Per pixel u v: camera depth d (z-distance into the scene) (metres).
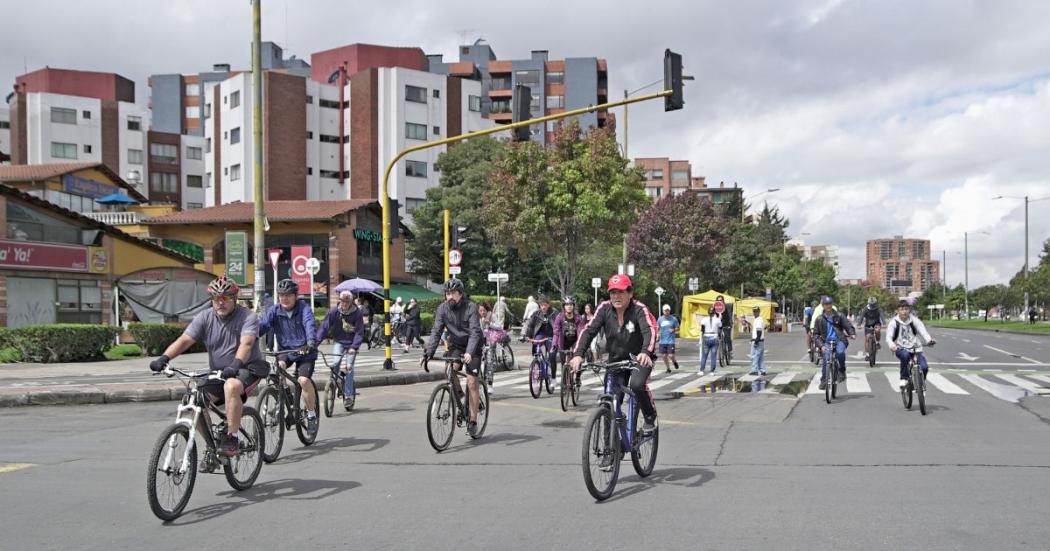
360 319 12.06
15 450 8.98
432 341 9.34
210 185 67.44
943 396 14.05
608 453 6.49
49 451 8.91
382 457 8.45
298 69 89.75
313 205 46.66
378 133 63.62
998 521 5.61
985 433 9.77
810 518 5.74
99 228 30.06
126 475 7.55
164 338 24.45
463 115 67.06
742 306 48.78
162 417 11.92
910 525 5.53
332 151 65.69
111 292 30.48
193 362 21.50
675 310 55.97
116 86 86.31
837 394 14.62
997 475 7.17
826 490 6.64
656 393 14.95
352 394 12.19
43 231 28.08
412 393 15.20
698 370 20.83
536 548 5.08
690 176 109.31
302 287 43.19
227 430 6.54
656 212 46.81
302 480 7.28
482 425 9.84
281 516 5.98
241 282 21.42
